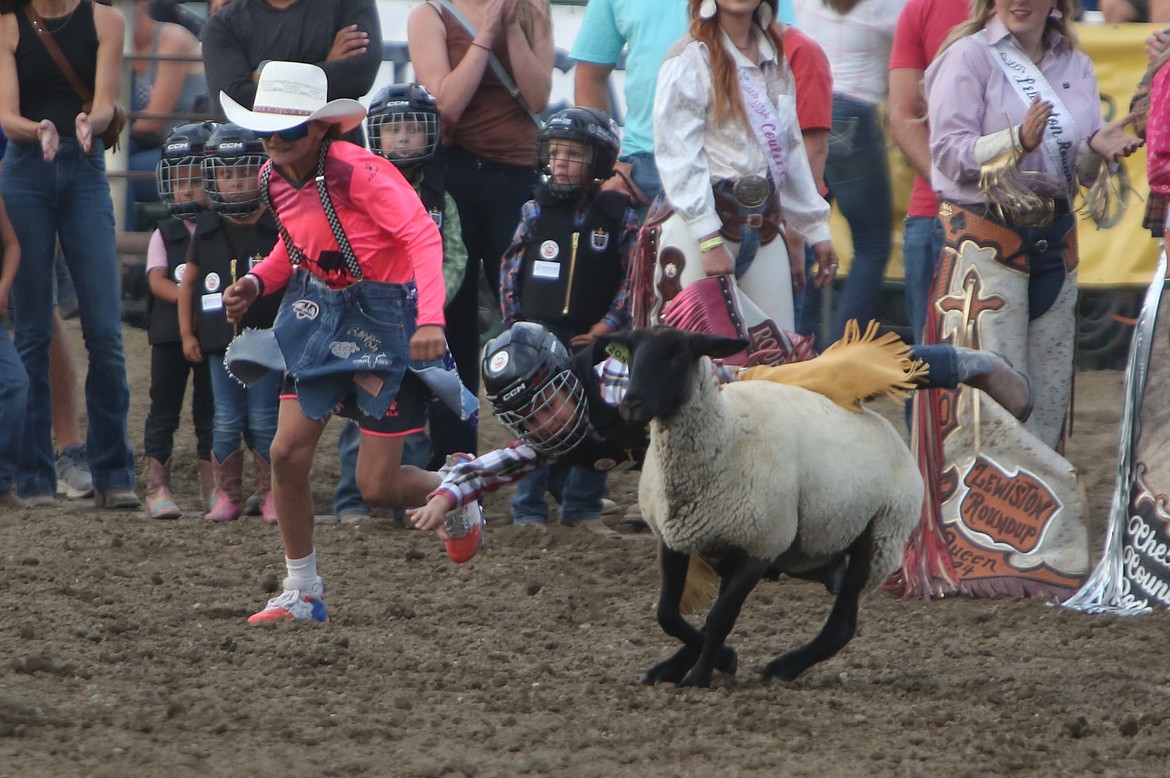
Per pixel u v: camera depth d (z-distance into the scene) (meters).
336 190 12.80
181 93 30.81
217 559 16.81
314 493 21.02
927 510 15.78
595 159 17.84
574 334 18.27
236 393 19.00
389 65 28.09
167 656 12.38
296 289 13.37
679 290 15.41
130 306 31.09
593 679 12.10
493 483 12.02
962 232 15.80
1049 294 15.94
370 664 12.39
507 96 19.36
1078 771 9.95
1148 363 15.01
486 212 19.48
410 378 13.71
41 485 20.08
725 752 10.05
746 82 15.27
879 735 10.63
